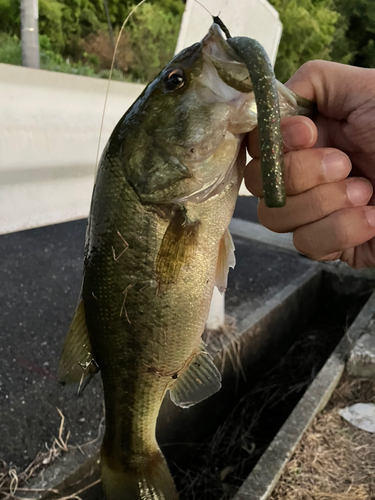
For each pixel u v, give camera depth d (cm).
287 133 20
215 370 23
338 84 23
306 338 70
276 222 23
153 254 20
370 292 71
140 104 20
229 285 67
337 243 22
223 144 19
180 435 45
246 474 45
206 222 20
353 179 21
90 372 23
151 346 21
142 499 24
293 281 69
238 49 15
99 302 21
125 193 19
